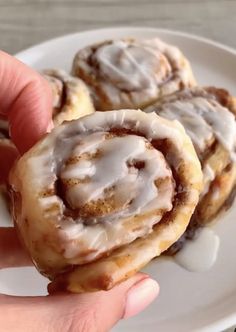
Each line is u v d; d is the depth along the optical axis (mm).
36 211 127
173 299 172
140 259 124
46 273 130
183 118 196
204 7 257
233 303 169
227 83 224
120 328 165
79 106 206
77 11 258
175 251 180
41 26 253
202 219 185
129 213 129
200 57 231
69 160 133
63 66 230
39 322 124
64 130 137
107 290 122
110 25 253
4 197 183
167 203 130
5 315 123
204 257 179
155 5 259
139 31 236
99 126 138
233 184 189
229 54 227
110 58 221
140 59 220
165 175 133
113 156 134
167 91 213
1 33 249
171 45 231
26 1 262
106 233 126
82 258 125
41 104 169
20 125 168
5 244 158
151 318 168
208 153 189
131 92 213
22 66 169
